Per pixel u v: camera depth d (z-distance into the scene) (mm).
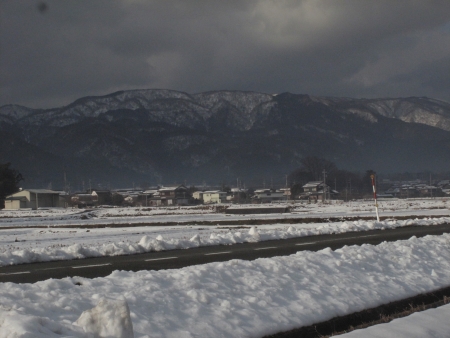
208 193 169375
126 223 44656
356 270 11680
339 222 39344
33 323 5078
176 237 26719
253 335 7426
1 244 25484
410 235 22516
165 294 8367
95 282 9266
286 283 9852
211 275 9898
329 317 8719
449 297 10984
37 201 123750
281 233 22844
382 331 7426
